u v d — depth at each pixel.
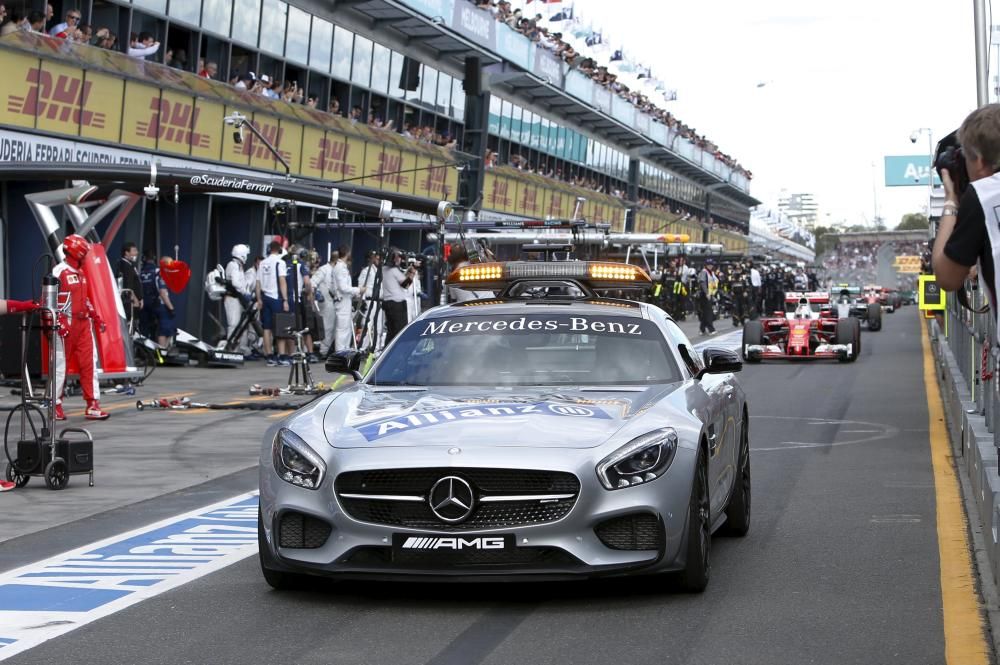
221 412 14.04
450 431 5.61
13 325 11.93
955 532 7.31
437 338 6.89
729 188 74.94
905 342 28.81
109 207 15.74
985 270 3.98
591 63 44.88
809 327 23.17
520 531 5.36
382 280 19.42
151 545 7.14
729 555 6.75
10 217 20.02
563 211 43.31
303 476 5.58
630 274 9.34
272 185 15.28
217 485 9.30
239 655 4.89
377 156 29.23
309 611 5.56
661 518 5.47
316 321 21.39
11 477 9.23
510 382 6.49
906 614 5.42
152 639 5.14
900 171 46.12
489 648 4.93
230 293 21.38
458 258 16.98
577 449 5.46
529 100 41.25
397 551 5.41
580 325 6.89
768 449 11.27
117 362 15.48
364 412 5.97
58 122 19.30
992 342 8.38
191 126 22.48
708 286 33.88
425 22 30.16
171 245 23.89
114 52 20.67
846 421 13.48
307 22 27.16
